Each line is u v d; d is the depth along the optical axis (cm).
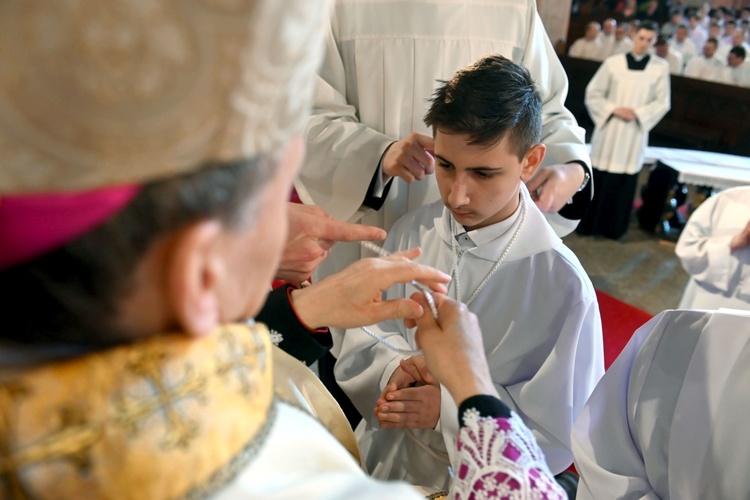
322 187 169
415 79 169
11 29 33
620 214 514
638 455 113
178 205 38
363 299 87
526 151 121
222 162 39
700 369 105
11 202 36
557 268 130
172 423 42
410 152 148
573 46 865
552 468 139
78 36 33
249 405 48
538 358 138
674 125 760
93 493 40
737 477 102
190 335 44
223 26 35
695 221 265
